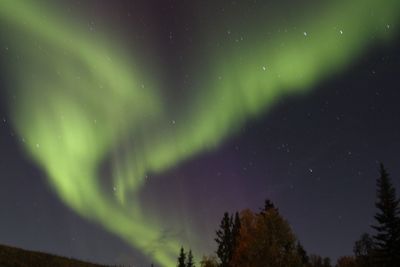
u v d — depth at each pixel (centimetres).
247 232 3672
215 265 4356
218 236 4488
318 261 5494
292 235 3547
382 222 4494
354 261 5603
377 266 4509
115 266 5081
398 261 4322
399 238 4378
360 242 5591
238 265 3566
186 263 5375
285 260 3431
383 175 4622
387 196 4534
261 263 3422
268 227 3538
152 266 5181
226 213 4575
